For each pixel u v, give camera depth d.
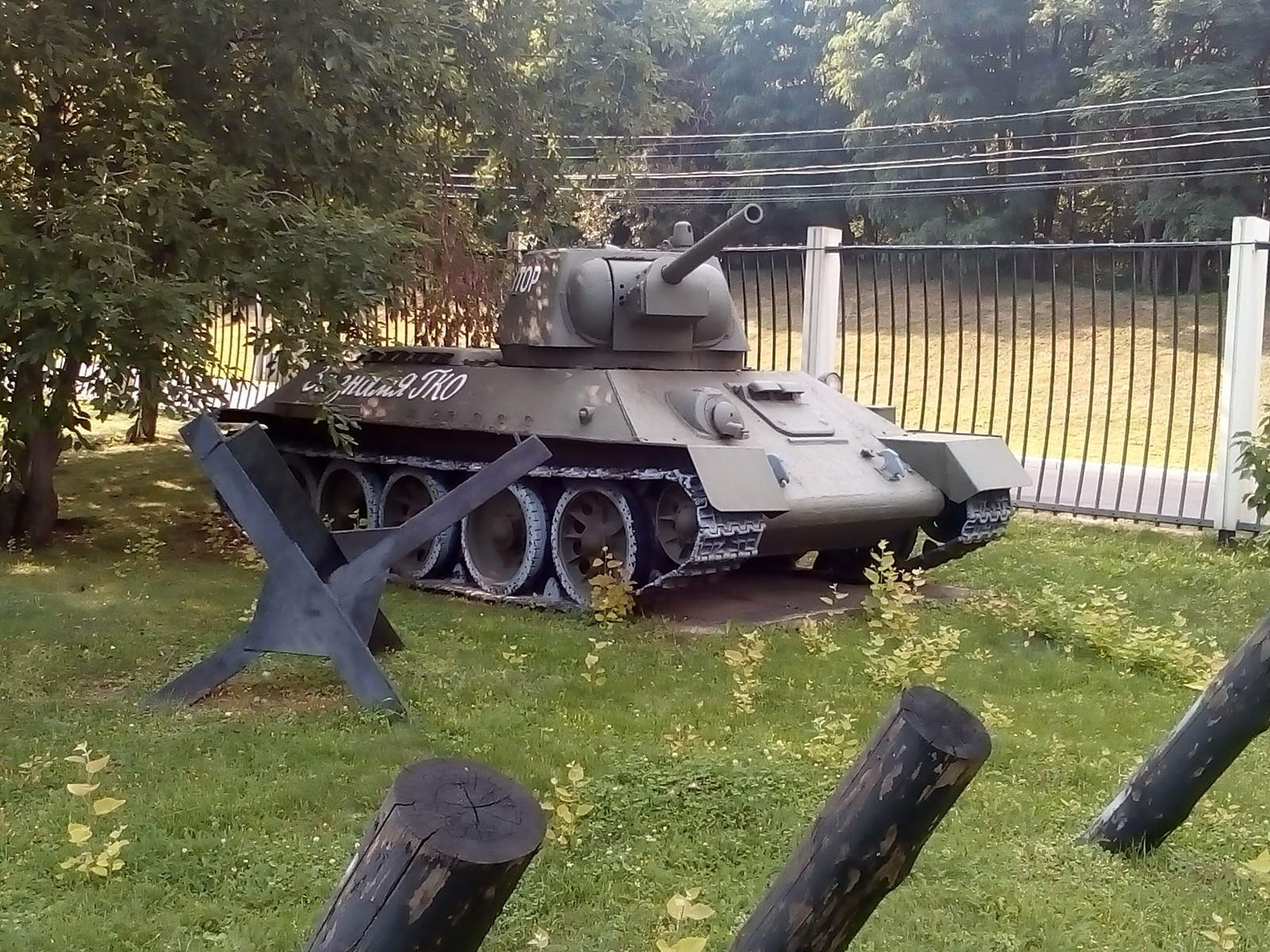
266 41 10.75
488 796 2.79
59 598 9.70
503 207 14.43
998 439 11.24
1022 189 31.08
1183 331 29.41
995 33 33.56
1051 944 4.65
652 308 10.64
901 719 3.47
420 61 11.15
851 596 10.97
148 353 9.64
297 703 7.30
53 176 10.38
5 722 6.76
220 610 9.46
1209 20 30.34
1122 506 16.06
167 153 10.26
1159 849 5.52
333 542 7.82
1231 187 30.52
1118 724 7.40
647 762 6.27
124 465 17.50
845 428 10.98
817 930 3.54
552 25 13.59
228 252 10.15
